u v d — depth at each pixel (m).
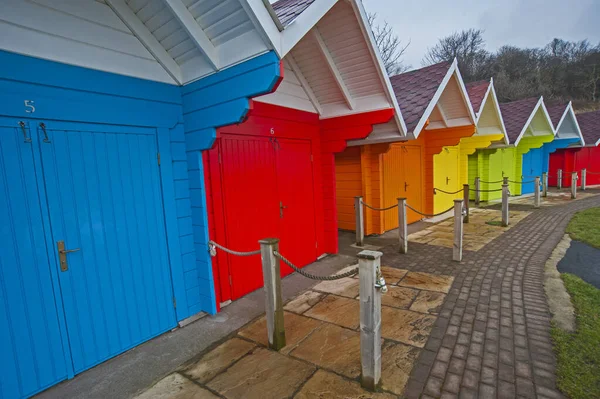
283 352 2.99
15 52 2.35
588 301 3.67
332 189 5.78
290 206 5.08
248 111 2.99
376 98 4.88
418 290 4.25
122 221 3.07
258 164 4.48
